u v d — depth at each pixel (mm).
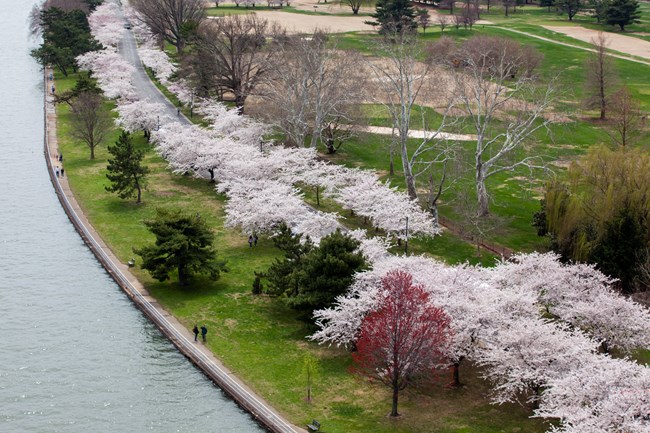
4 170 154875
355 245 93438
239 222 118250
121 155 133625
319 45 157250
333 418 76250
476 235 116250
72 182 146000
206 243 105750
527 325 78125
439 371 80938
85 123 162250
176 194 139750
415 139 161125
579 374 71312
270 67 164000
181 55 194375
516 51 198000
